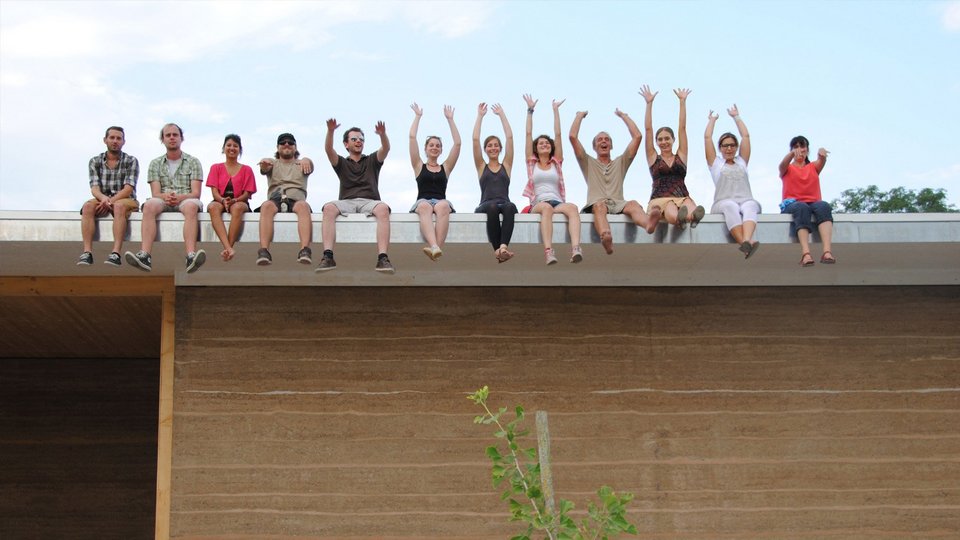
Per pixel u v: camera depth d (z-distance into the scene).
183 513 6.72
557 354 7.14
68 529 10.79
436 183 7.18
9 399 10.96
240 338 7.00
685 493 6.98
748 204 6.80
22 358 11.04
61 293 7.20
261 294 7.07
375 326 7.08
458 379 7.04
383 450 6.91
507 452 6.94
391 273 6.41
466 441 6.96
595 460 6.99
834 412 7.18
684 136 7.42
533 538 6.84
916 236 6.75
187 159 7.00
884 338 7.34
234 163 7.10
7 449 10.87
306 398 6.94
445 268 7.17
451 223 6.61
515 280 7.22
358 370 7.01
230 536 6.71
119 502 10.88
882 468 7.11
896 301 7.40
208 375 6.93
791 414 7.16
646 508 6.94
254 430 6.87
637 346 7.19
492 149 7.20
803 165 7.14
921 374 7.29
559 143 7.46
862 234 6.75
